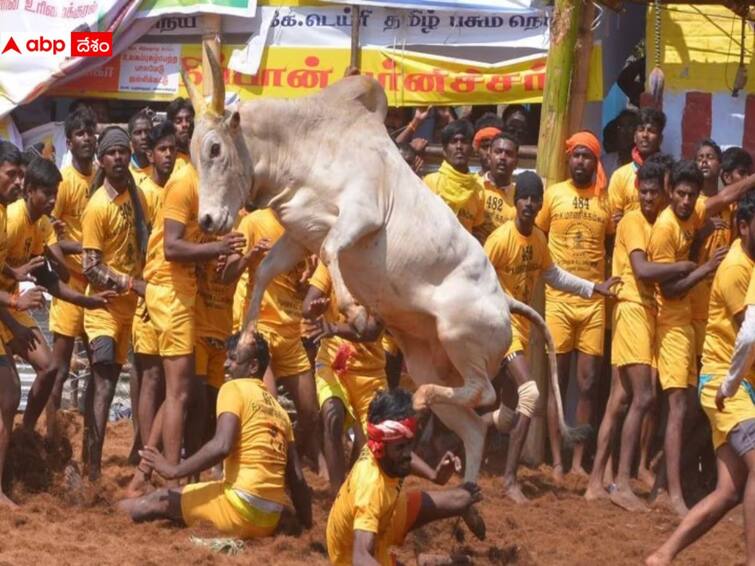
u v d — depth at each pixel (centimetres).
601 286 893
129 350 980
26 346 809
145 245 880
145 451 725
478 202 954
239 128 691
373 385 805
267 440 730
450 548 754
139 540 720
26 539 705
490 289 732
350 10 1087
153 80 1127
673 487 880
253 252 777
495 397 737
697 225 893
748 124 1040
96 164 1005
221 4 1092
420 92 1080
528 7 1052
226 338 837
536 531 819
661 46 1050
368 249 709
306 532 754
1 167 782
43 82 1124
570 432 813
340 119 708
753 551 671
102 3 1114
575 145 943
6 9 1133
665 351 888
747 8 980
